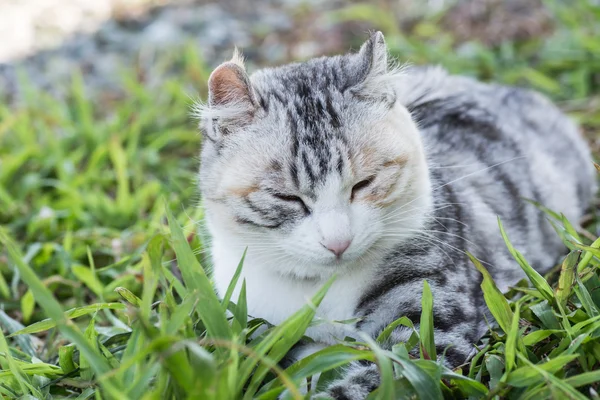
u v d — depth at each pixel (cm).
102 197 76
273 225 55
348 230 54
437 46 97
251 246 56
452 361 53
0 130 86
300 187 54
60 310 47
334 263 54
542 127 71
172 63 109
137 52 115
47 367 54
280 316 56
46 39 122
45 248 70
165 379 47
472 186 62
